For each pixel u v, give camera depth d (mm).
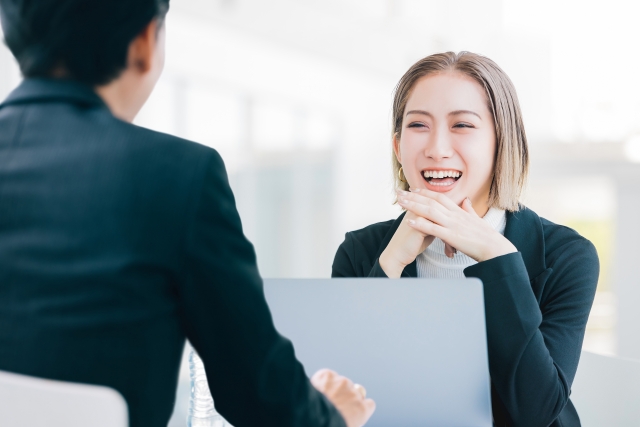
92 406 582
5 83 3045
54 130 711
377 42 5230
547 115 5168
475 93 1331
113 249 666
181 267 678
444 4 5250
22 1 715
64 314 652
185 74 4441
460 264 1412
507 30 5195
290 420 706
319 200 5535
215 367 712
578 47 5055
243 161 4977
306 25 4934
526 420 1176
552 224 1450
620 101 4984
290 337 985
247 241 728
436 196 1308
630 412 1440
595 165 5129
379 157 5562
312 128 5371
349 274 1571
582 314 1306
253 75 4848
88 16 712
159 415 693
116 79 748
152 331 671
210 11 4379
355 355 968
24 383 597
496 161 1376
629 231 5129
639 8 4863
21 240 673
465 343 945
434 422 946
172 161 695
